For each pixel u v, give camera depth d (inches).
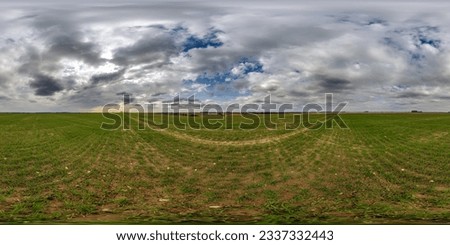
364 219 427.2
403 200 506.0
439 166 713.0
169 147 974.4
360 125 1552.7
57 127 1406.3
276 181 616.4
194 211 464.8
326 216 441.1
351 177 640.4
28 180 586.6
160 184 597.9
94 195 524.7
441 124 1567.4
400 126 1499.8
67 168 677.3
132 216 440.5
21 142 980.6
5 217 425.1
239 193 547.8
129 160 786.8
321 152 897.5
